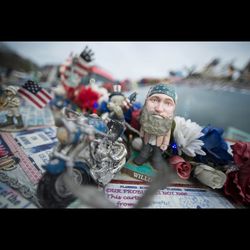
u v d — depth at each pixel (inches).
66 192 40.8
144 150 52.8
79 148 36.3
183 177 51.2
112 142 45.8
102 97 56.4
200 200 48.0
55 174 35.7
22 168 49.1
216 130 53.6
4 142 56.2
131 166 52.8
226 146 53.5
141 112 52.7
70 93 56.3
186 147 51.3
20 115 61.0
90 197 29.0
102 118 45.4
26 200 42.7
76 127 35.2
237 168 50.5
